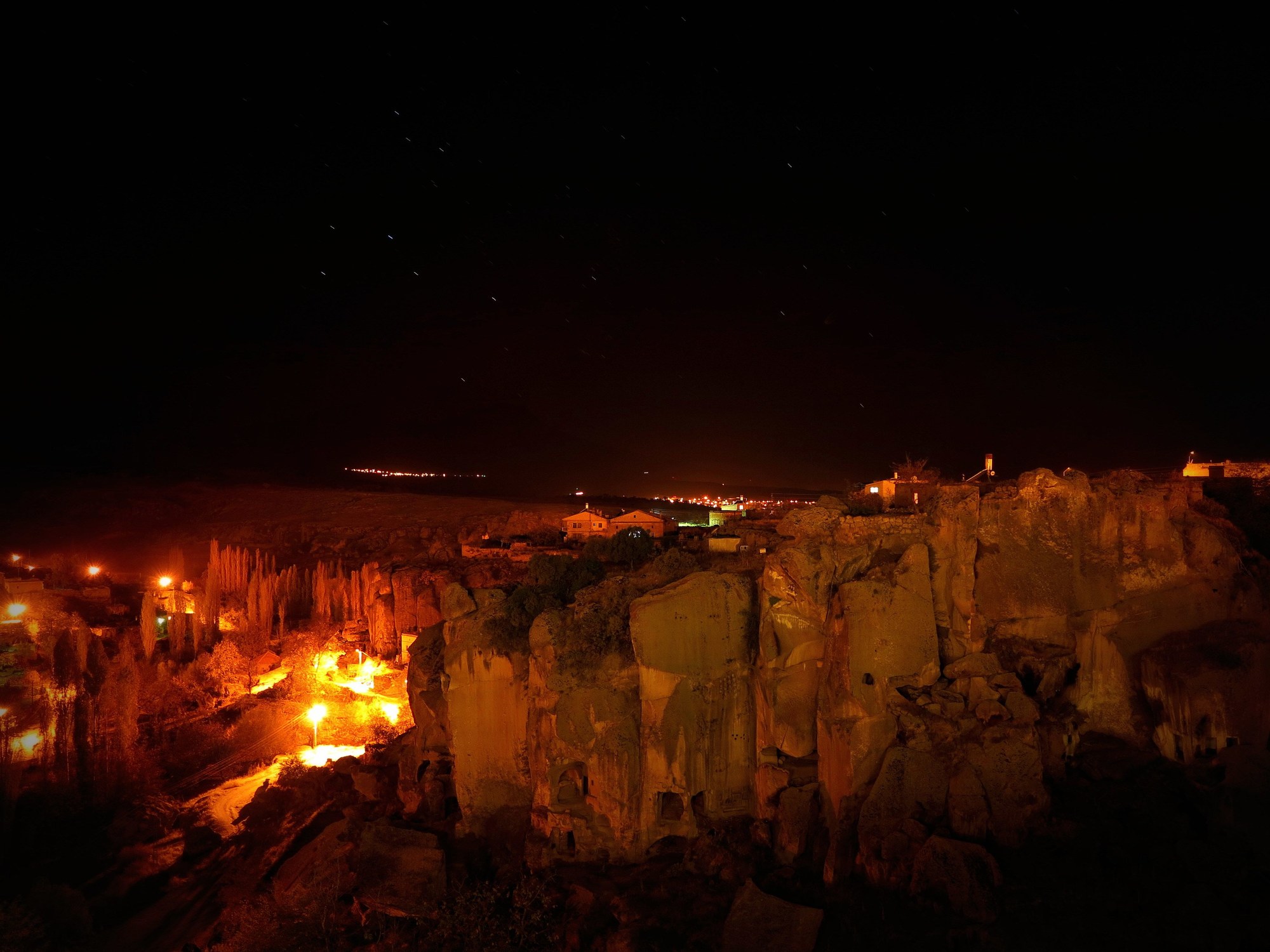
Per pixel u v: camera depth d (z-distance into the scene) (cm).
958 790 2253
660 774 2723
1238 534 2830
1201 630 2573
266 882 3597
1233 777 2191
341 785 4225
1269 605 2592
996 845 2230
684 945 2289
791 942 2150
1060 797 2359
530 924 2591
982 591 2644
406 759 3650
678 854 2692
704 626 2767
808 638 2603
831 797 2436
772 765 2627
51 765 4538
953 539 2638
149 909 3659
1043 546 2681
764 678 2662
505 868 2930
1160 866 2114
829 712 2469
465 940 2603
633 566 3875
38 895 3516
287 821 4075
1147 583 2645
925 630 2494
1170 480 3212
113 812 4409
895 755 2308
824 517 2758
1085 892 2084
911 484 3803
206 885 3788
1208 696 2361
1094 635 2603
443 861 2964
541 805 2930
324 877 3159
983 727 2344
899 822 2256
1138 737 2494
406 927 2800
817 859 2409
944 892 2114
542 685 2983
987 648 2603
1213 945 1914
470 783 3197
